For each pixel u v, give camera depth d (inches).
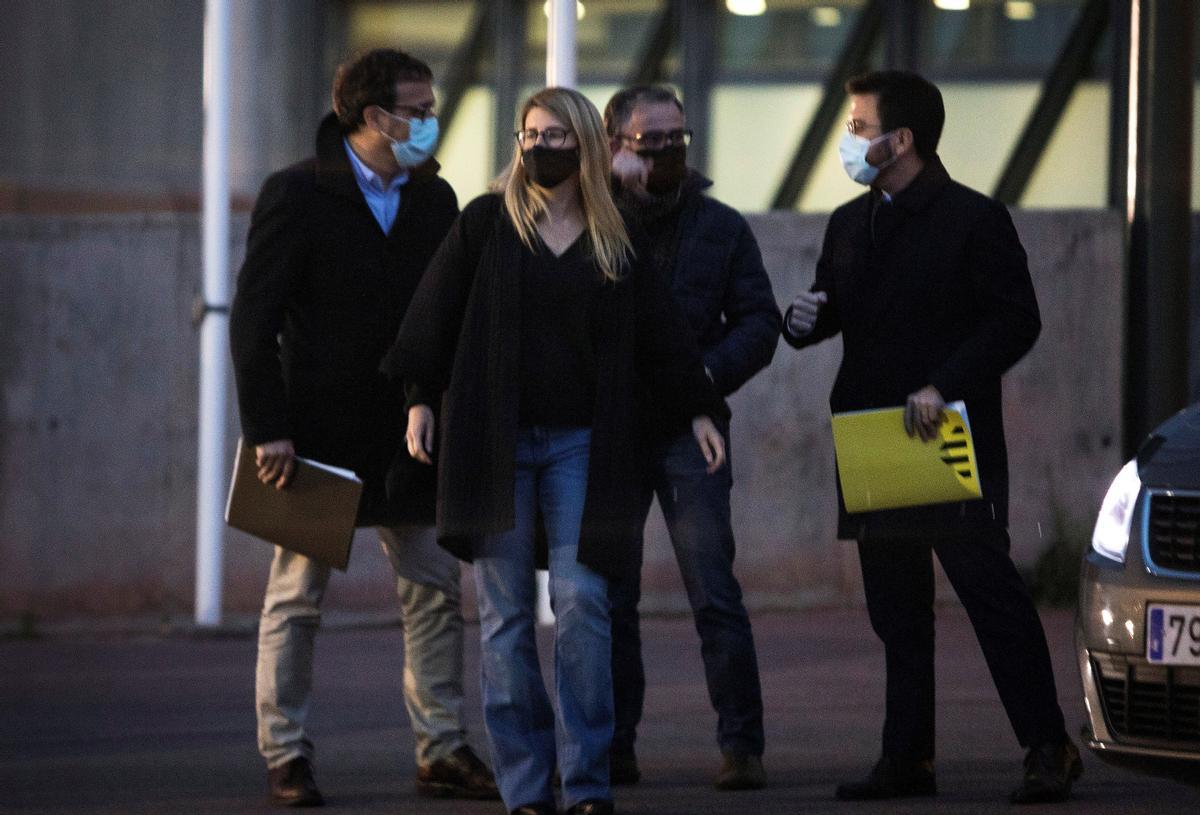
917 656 575.8
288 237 558.6
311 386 564.7
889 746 574.6
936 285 561.6
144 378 932.0
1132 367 762.2
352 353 564.1
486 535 499.5
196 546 1015.0
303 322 567.2
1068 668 779.4
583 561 493.0
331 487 553.6
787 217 1133.7
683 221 616.7
